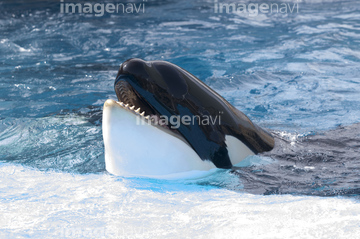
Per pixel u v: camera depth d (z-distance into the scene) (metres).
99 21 45.25
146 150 12.72
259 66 29.20
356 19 43.59
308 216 10.47
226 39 37.09
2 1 57.22
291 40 36.06
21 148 16.70
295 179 13.33
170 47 34.91
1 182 13.03
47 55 33.31
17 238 9.59
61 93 24.50
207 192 12.36
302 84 25.64
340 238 9.33
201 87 13.49
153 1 57.25
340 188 12.55
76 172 14.01
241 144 14.24
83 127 19.03
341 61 30.31
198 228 10.02
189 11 50.03
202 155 13.32
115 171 13.24
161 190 12.34
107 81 26.94
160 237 9.63
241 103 22.75
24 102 22.89
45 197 11.86
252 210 10.95
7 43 36.56
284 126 19.30
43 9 52.00
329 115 20.89
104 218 10.60
